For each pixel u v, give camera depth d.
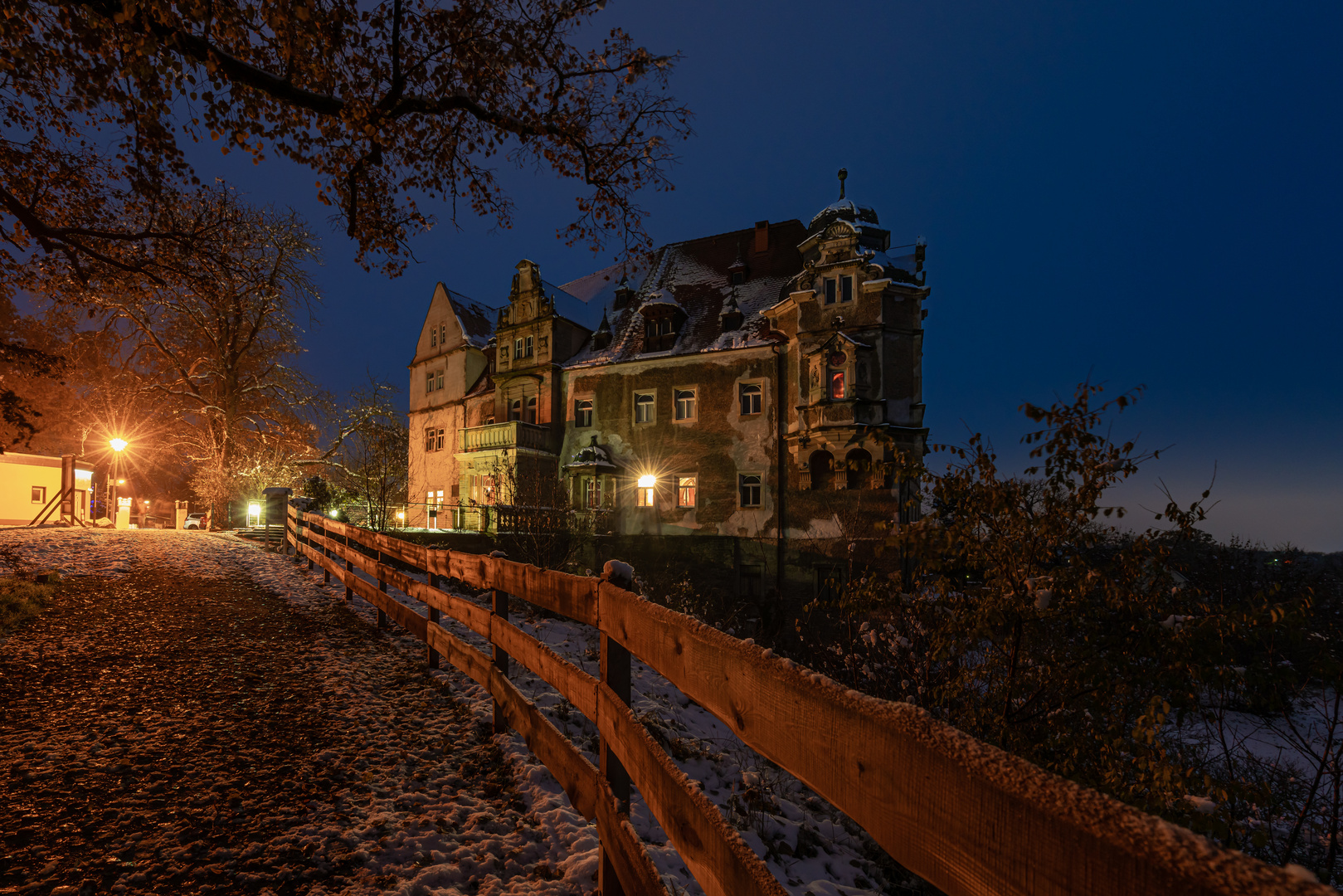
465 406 28.48
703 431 21.69
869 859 4.16
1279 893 0.33
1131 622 3.96
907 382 19.22
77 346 24.12
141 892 2.34
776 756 1.15
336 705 4.34
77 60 5.67
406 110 7.29
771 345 20.73
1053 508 4.18
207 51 5.27
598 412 23.66
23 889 2.32
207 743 3.67
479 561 4.08
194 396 25.69
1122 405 4.10
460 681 4.87
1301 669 3.51
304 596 8.28
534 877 2.57
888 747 0.85
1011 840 0.63
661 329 23.41
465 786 3.30
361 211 8.48
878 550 5.03
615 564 2.18
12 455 25.31
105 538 13.15
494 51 7.70
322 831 2.79
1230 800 3.97
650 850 3.15
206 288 10.02
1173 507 3.93
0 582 7.13
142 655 5.28
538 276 25.53
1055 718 4.16
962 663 5.07
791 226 24.98
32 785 3.08
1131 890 0.47
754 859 1.08
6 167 7.91
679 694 6.86
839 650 6.20
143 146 6.59
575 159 9.41
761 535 20.22
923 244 20.20
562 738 2.70
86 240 8.80
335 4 6.36
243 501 25.98
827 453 19.73
